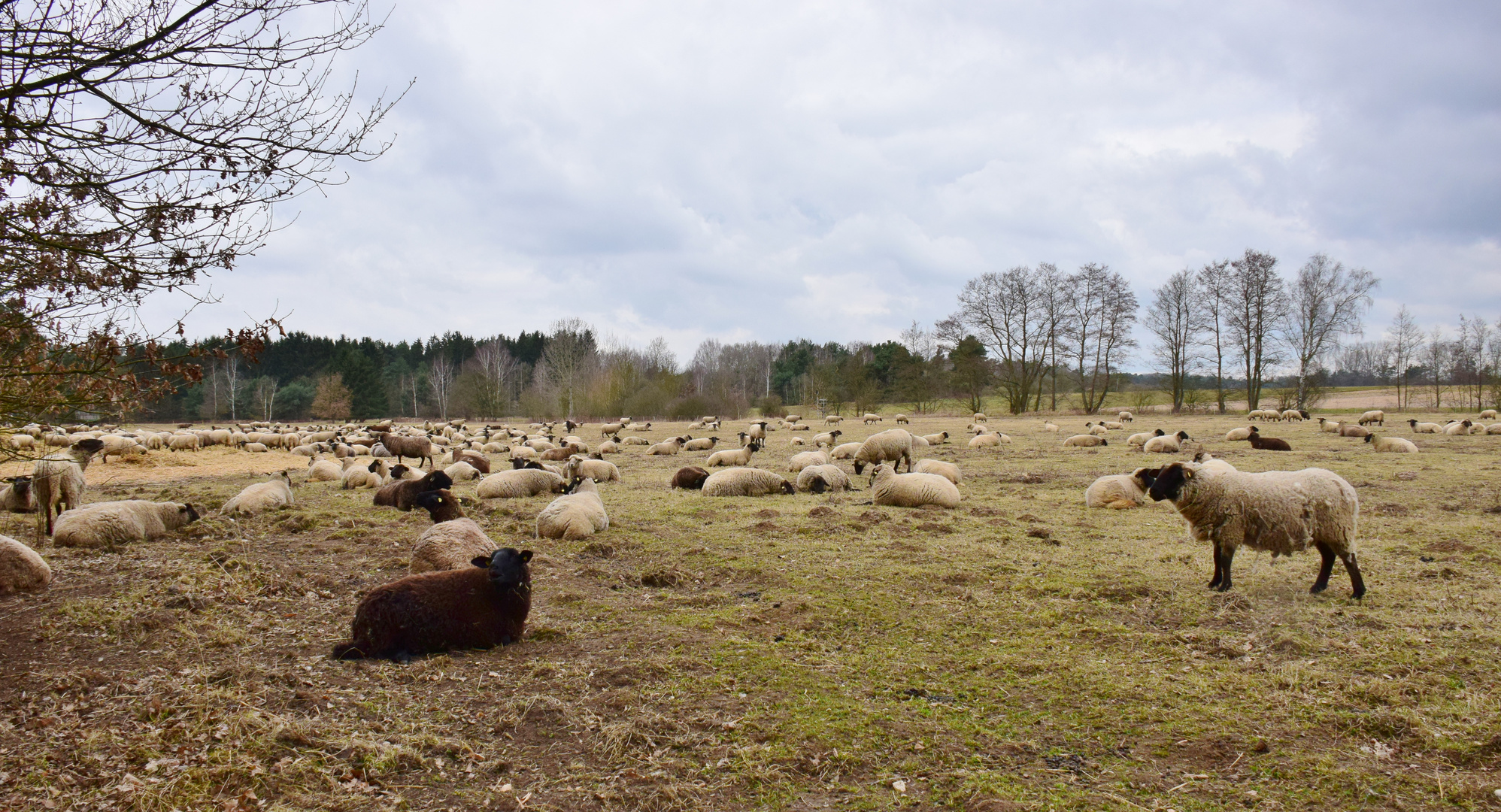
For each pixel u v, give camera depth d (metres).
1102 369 70.75
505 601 6.53
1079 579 8.43
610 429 45.72
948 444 31.56
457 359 121.19
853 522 12.05
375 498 14.59
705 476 17.47
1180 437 26.02
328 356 104.31
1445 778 4.09
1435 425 33.31
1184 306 62.91
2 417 4.96
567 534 10.75
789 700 5.32
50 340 5.07
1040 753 4.58
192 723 4.72
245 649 6.21
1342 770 4.25
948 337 70.88
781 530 11.46
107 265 5.05
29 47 4.54
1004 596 7.88
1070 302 68.25
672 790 4.12
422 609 6.21
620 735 4.73
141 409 5.60
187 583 7.81
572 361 81.06
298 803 3.99
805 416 78.44
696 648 6.31
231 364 78.94
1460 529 10.80
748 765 4.41
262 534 11.12
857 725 4.93
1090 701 5.27
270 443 33.88
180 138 5.03
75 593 7.51
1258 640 6.36
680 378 83.19
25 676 5.48
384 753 4.49
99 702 5.08
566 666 5.97
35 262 4.89
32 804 3.85
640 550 10.07
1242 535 7.71
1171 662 5.95
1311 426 39.81
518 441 37.59
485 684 5.63
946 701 5.33
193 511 11.45
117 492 16.58
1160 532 11.17
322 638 6.57
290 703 5.15
